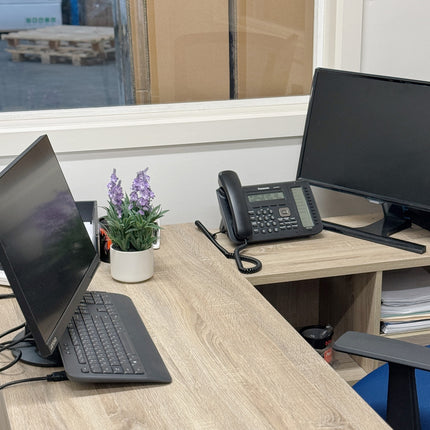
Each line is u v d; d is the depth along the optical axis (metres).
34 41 2.20
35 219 1.31
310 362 1.36
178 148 2.29
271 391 1.26
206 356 1.39
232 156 2.35
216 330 1.49
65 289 1.35
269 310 1.59
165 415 1.19
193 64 2.35
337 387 1.27
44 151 1.48
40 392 1.26
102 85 2.29
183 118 2.30
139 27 2.27
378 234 2.11
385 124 2.08
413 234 2.15
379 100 2.08
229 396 1.25
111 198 1.73
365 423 1.17
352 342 1.38
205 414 1.19
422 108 2.01
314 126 2.21
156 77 2.33
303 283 2.46
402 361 1.31
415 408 1.35
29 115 2.24
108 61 2.28
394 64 2.41
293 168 2.42
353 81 2.12
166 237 2.08
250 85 2.43
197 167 2.33
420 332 2.08
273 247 2.04
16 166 1.29
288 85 2.47
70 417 1.19
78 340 1.36
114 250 1.72
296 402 1.23
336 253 2.00
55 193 1.47
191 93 2.38
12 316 1.56
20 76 2.21
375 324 2.03
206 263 1.87
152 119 2.29
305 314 2.50
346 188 2.17
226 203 2.07
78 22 2.21
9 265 1.14
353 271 1.92
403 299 2.06
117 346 1.38
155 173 2.30
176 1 2.28
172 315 1.56
